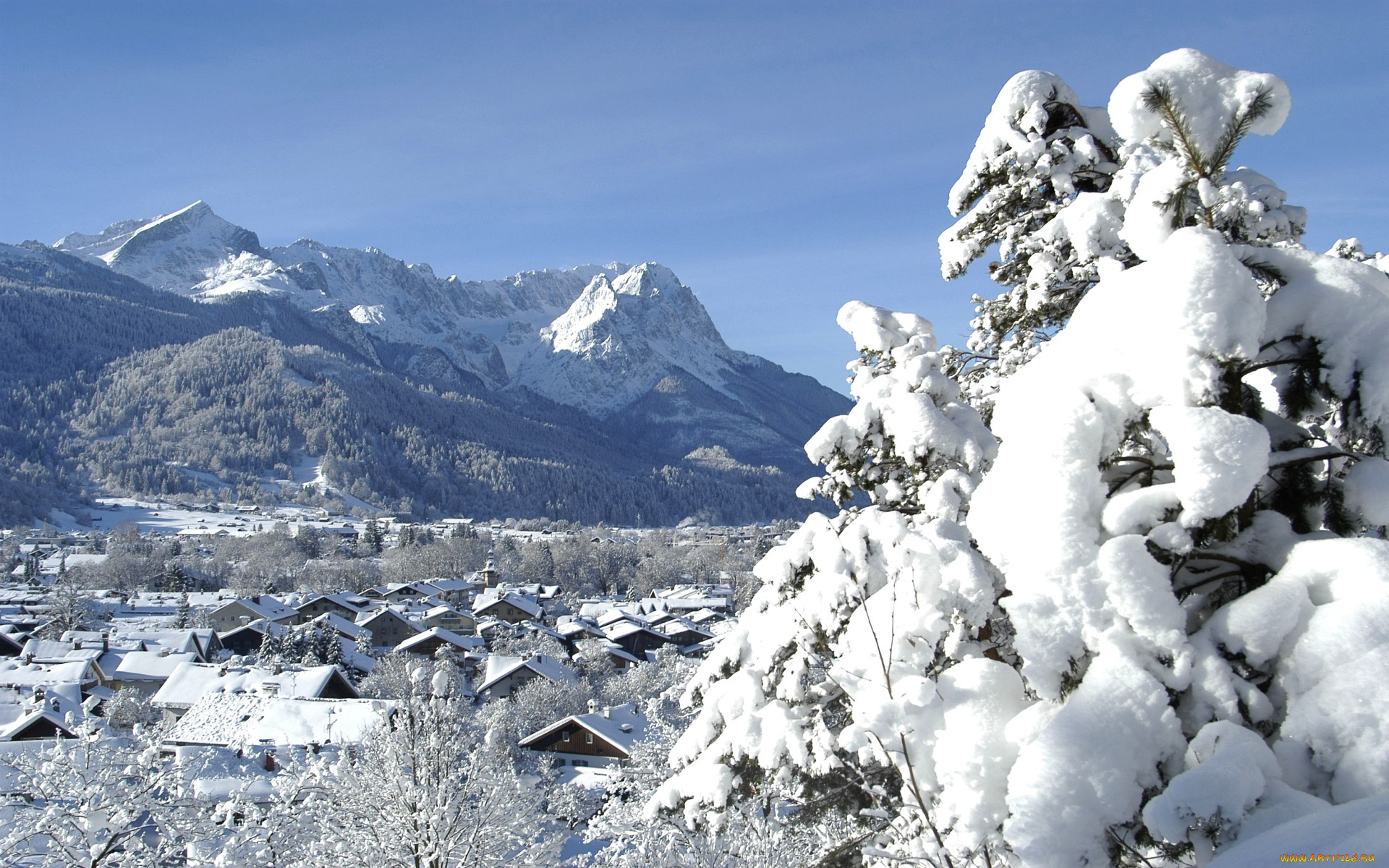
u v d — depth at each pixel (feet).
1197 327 16.02
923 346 22.85
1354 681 13.53
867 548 20.22
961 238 30.19
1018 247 28.09
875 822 19.69
